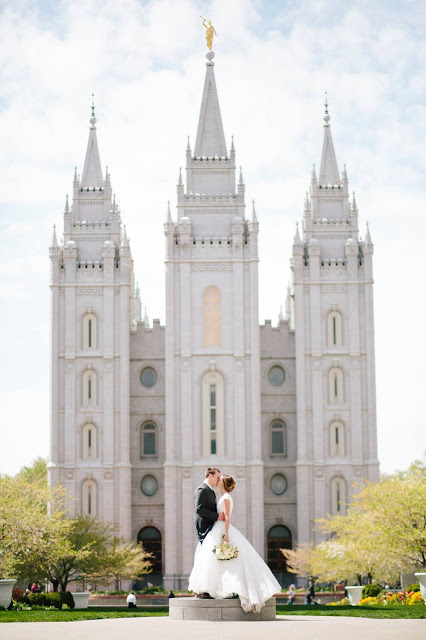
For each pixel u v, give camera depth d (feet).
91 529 298.15
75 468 341.82
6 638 73.46
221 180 359.25
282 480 352.28
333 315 352.08
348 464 343.26
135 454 353.31
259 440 340.80
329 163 365.61
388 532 193.47
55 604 164.55
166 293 348.79
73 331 349.41
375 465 343.26
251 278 349.41
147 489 351.25
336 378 349.20
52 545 217.77
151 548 348.59
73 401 345.51
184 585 330.95
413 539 190.80
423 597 132.36
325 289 353.10
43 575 236.02
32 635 75.51
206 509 87.71
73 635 75.00
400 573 230.48
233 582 85.56
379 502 208.74
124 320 349.61
